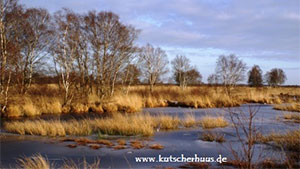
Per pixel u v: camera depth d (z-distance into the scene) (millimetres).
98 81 23547
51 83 23734
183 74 51562
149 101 24625
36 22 23000
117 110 20734
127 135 11555
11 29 20641
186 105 24375
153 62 37969
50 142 10234
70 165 7457
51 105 19516
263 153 8328
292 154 8062
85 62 23547
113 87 24188
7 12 19344
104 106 20688
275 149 8812
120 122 12445
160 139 10852
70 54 21734
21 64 20828
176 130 12703
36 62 23406
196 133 11945
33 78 23719
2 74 17875
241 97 29562
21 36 22172
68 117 17172
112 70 24172
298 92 40594
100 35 23500
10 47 18859
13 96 18891
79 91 22094
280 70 69562
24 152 8844
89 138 10992
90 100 21766
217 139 10516
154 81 39125
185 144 9961
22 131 11820
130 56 25312
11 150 9094
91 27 23250
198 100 24453
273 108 22594
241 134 11516
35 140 10547
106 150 9125
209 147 9508
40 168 6906
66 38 21531
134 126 11820
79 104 20484
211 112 19609
